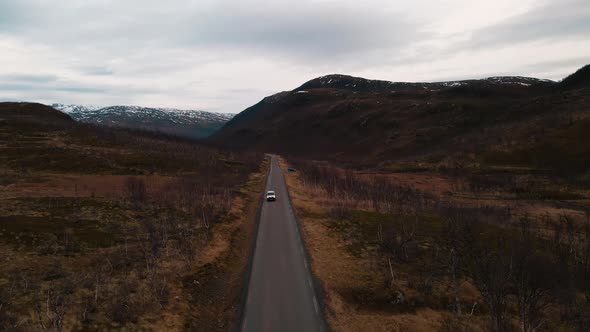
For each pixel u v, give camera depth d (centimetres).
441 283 2373
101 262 2377
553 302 1994
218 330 1792
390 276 2447
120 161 7325
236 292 2208
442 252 2883
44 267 2203
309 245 3100
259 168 10194
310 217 4122
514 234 3388
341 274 2486
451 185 7075
